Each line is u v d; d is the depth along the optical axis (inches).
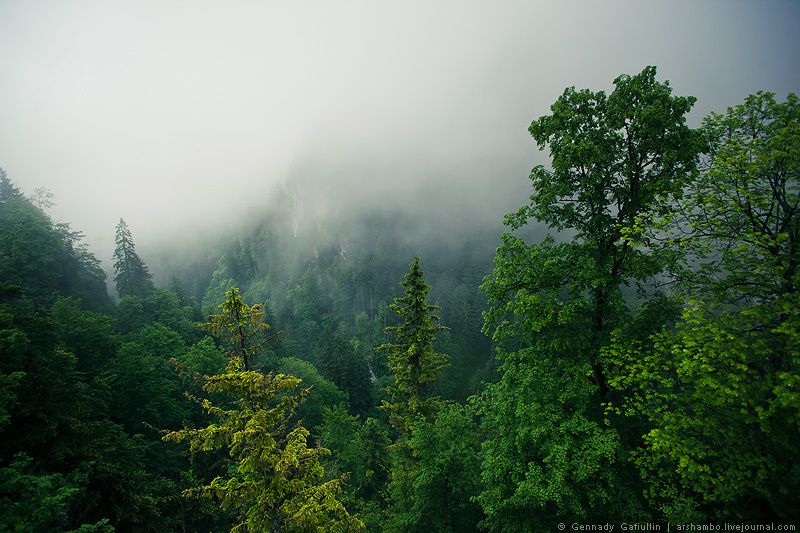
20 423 517.7
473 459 557.9
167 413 1007.0
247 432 308.5
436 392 1875.0
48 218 1819.6
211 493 333.4
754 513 294.7
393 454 818.8
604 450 324.2
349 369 1726.1
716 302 333.1
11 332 520.1
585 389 378.9
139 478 679.1
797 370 285.9
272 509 338.6
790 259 296.0
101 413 735.7
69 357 687.1
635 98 389.4
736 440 298.2
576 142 402.3
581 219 434.9
